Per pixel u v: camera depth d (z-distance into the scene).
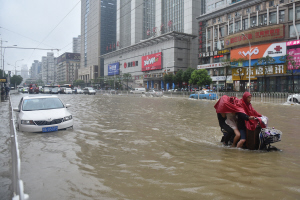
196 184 3.08
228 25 50.00
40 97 8.55
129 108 15.45
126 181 3.22
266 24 41.59
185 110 14.05
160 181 3.20
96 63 116.56
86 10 130.62
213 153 4.74
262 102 22.55
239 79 46.03
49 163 4.07
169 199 2.64
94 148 5.16
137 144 5.54
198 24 64.25
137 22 88.00
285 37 38.69
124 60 89.81
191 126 8.15
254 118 4.88
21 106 7.95
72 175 3.47
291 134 6.65
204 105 18.56
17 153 2.48
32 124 6.93
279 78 39.53
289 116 10.91
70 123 7.49
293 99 19.95
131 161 4.19
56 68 193.38
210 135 6.64
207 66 54.88
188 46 67.25
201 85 48.19
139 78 80.00
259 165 3.90
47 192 2.88
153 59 71.00
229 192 2.81
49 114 7.32
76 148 5.16
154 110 14.02
